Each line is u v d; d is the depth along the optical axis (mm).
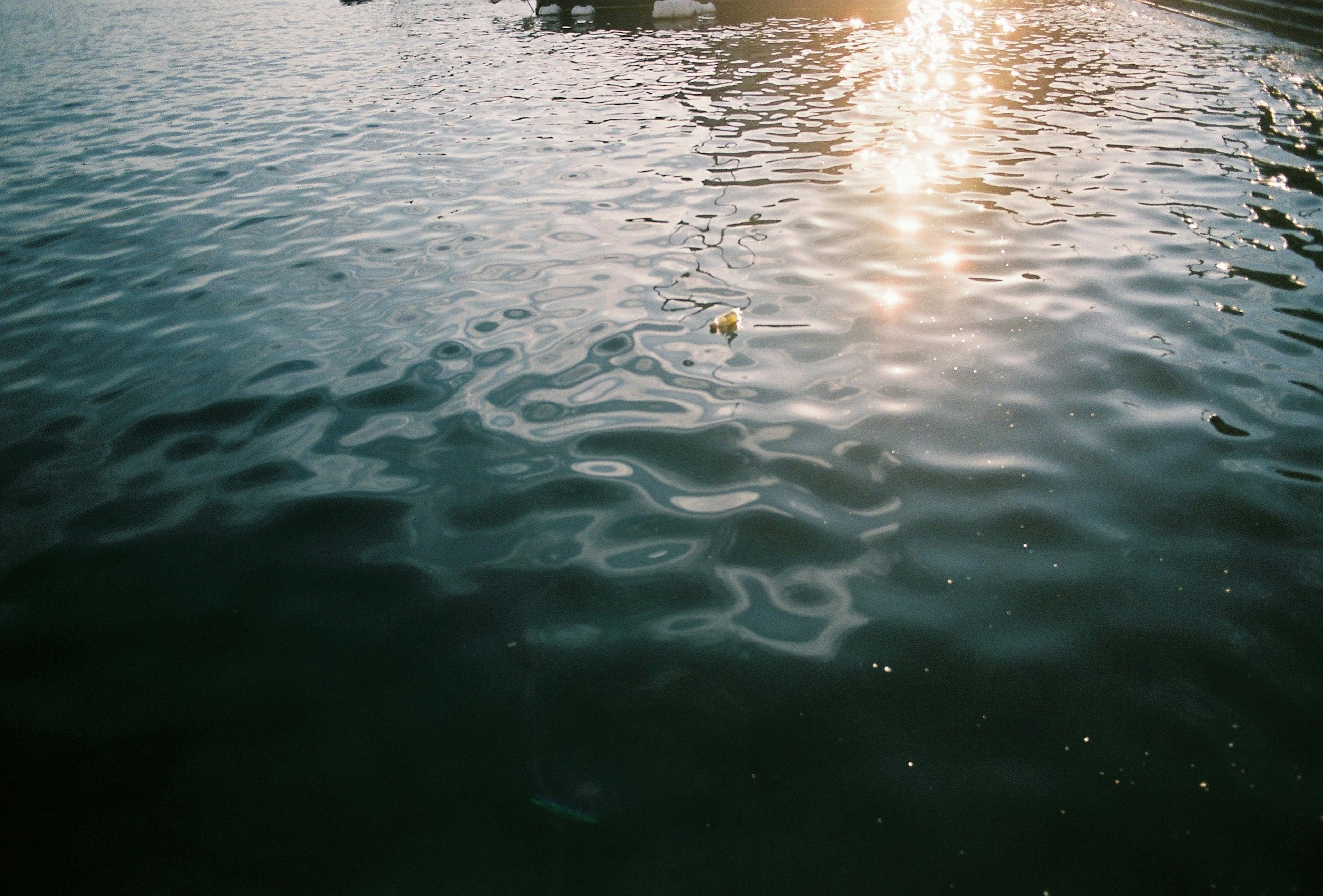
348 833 1729
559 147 7812
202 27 20062
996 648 2100
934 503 2645
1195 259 4480
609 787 1790
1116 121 7641
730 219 5543
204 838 1743
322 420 3344
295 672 2150
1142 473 2752
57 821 1806
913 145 7242
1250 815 1673
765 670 2062
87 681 2170
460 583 2412
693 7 17156
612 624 2230
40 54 16594
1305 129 6887
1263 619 2154
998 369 3451
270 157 8062
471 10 20203
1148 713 1908
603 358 3703
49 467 3131
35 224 6367
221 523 2748
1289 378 3273
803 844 1651
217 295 4770
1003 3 17312
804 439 3016
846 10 17125
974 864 1601
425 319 4242
